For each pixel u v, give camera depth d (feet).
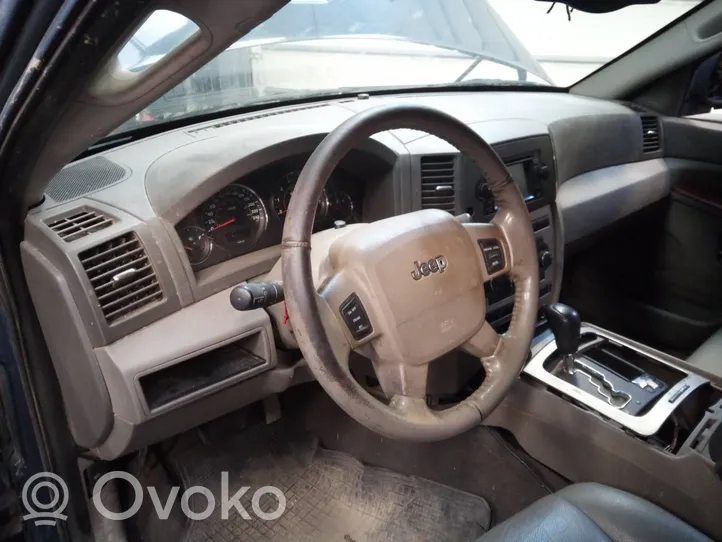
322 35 6.96
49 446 4.30
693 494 3.86
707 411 4.17
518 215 3.98
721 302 7.41
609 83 7.94
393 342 3.38
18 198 3.50
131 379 3.78
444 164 5.17
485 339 3.78
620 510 3.49
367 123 3.24
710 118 7.41
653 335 8.08
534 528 3.39
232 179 4.23
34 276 3.83
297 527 5.27
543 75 8.27
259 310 4.25
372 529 5.23
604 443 4.35
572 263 8.15
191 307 4.15
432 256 3.51
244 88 5.95
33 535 4.38
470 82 7.58
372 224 3.58
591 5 3.77
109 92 2.71
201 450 6.01
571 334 4.56
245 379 4.26
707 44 6.98
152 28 3.09
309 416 6.42
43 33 2.21
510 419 5.02
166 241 4.00
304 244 3.03
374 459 5.93
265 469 5.83
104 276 3.73
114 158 4.66
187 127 5.31
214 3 2.13
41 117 2.70
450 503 5.38
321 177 3.10
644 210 7.66
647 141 7.61
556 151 6.46
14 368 3.96
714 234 7.33
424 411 3.45
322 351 3.01
